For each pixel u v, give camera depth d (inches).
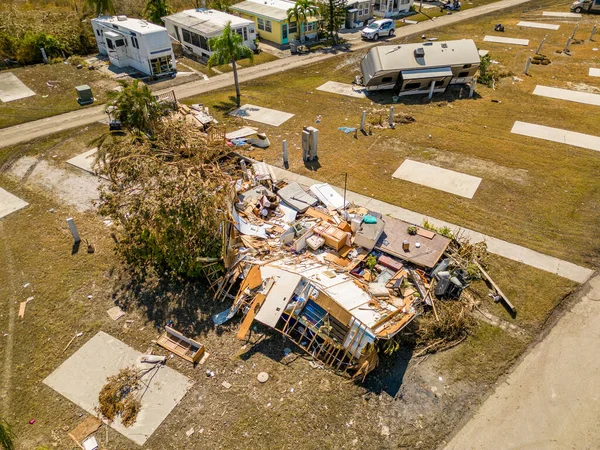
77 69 1093.1
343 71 1080.2
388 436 332.2
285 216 535.8
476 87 960.9
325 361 382.6
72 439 330.6
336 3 1275.8
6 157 710.5
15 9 1326.3
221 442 327.9
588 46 1194.6
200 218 438.9
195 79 1043.9
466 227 542.9
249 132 769.6
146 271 479.8
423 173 655.8
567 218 557.0
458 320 401.1
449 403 354.0
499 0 1729.8
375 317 379.2
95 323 422.9
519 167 666.2
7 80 1011.3
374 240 463.8
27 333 414.3
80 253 508.4
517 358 388.2
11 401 358.0
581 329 412.5
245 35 1190.3
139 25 1045.2
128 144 549.3
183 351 391.9
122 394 359.3
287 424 338.6
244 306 425.1
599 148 713.6
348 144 740.7
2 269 487.5
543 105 869.8
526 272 474.6
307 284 402.9
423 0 1759.4
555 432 334.6
